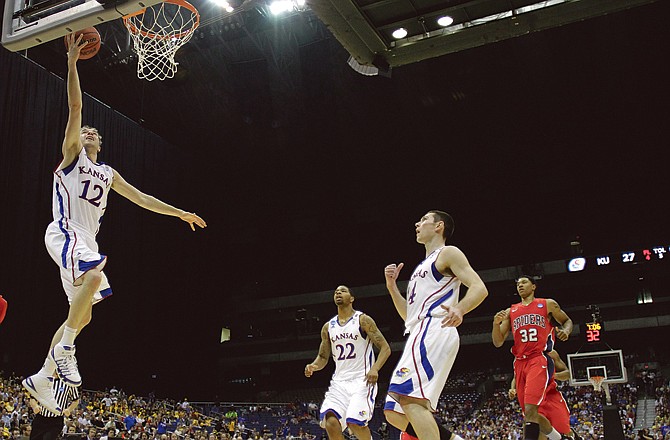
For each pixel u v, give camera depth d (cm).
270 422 3525
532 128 3672
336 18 825
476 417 3391
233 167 4081
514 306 823
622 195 3869
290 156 4028
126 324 3034
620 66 3225
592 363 1498
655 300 3797
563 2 798
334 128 3825
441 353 454
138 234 3169
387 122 3731
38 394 435
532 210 4044
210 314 3838
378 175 4116
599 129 3647
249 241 4350
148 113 3506
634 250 3712
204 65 3391
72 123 509
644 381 3466
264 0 2741
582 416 3073
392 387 460
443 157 3919
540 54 3162
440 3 812
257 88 3619
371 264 4372
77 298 463
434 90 3450
